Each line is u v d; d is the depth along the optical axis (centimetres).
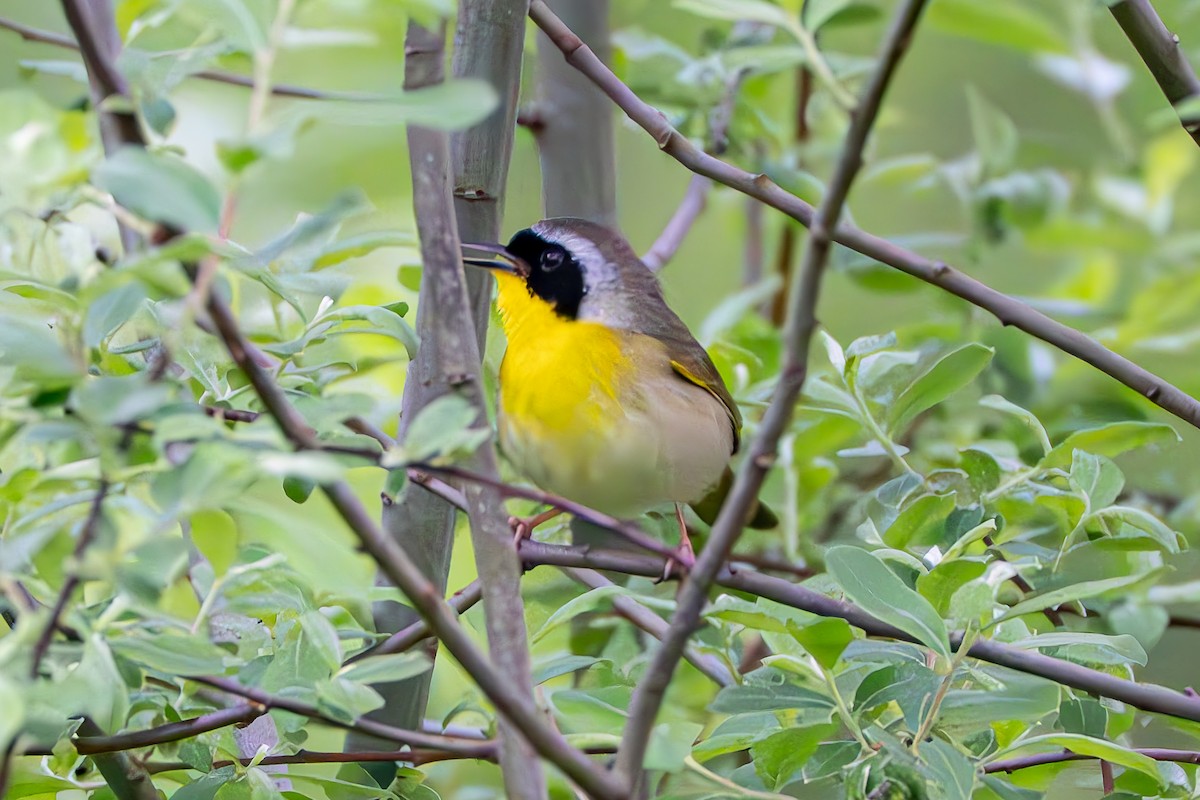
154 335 641
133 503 538
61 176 495
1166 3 1112
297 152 1214
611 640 956
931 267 761
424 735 616
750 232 1348
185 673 529
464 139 730
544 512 863
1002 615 639
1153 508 991
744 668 987
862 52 1427
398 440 710
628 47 1145
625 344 844
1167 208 1195
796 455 1022
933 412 1067
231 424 658
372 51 1203
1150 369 1102
